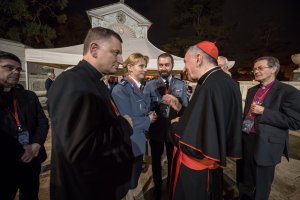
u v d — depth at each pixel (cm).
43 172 314
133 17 1349
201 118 135
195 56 149
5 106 157
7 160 154
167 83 261
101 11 1302
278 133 180
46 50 663
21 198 186
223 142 129
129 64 217
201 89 140
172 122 172
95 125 94
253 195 198
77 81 98
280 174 304
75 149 88
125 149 118
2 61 151
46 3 1538
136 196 255
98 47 113
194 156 137
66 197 105
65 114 89
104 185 110
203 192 144
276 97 184
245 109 209
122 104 201
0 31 1405
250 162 199
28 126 176
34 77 1095
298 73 512
